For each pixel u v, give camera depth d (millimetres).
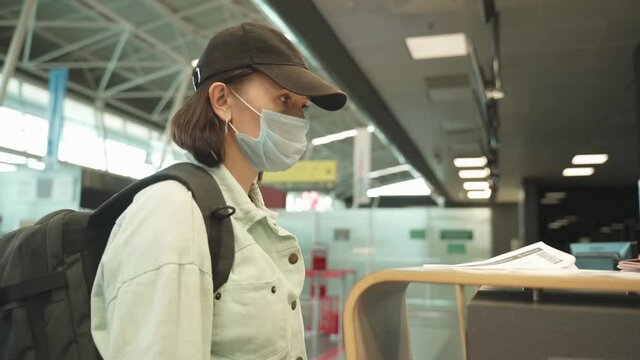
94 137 13016
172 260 824
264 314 920
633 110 7949
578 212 16094
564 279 742
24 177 4613
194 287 831
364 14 4969
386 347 1050
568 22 5074
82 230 993
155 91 13852
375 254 10594
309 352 6453
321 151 21031
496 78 5703
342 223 10812
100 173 4766
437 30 5305
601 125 8820
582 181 14922
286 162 1126
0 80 8742
